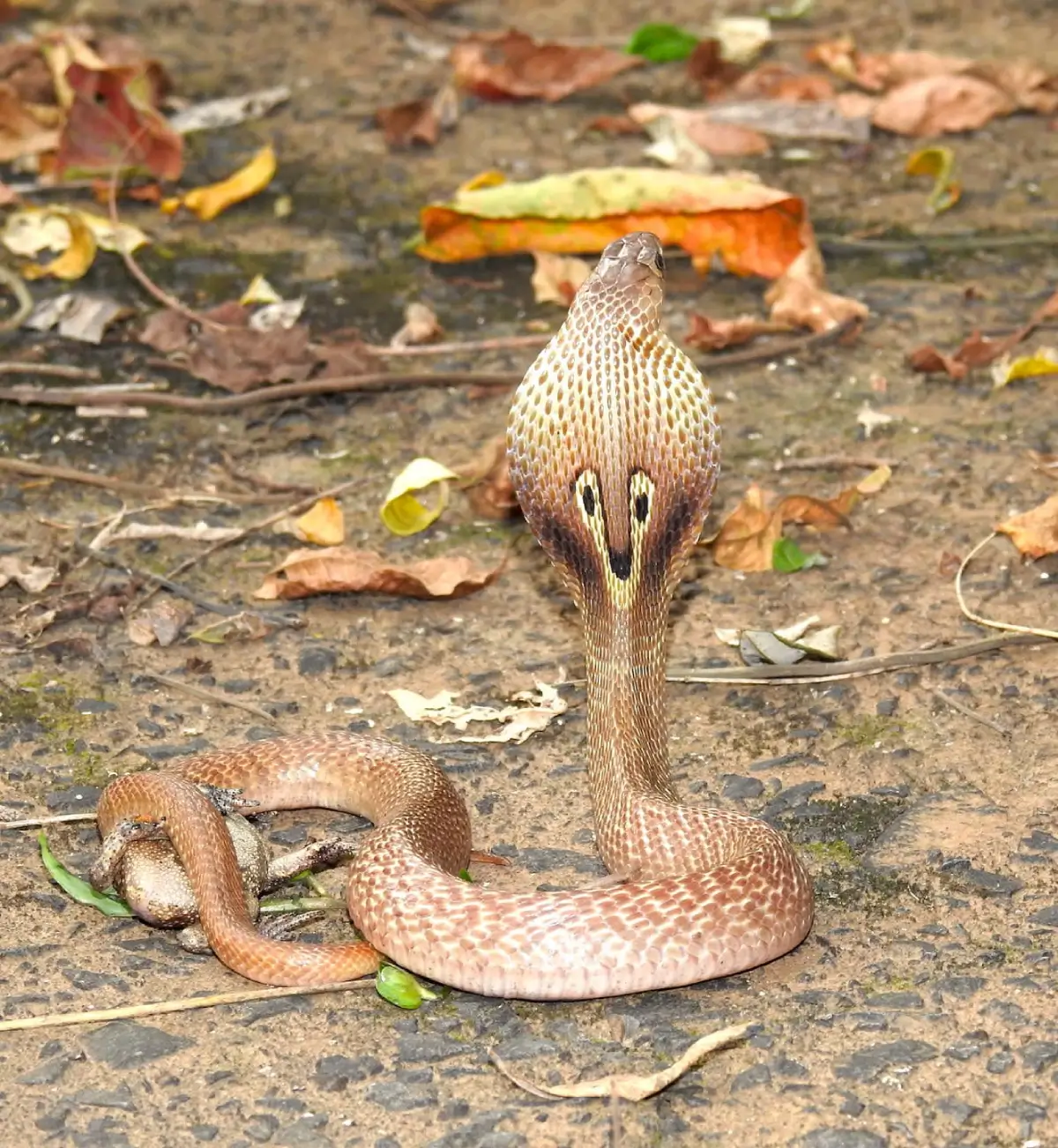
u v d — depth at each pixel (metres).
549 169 15.25
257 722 8.68
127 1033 6.54
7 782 8.16
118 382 12.02
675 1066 6.12
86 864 7.59
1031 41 17.88
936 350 11.97
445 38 18.44
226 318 12.54
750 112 16.11
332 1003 6.70
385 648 9.32
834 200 14.72
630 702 7.51
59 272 13.28
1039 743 8.30
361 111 16.59
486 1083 6.26
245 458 11.14
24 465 10.83
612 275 7.32
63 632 9.44
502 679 9.02
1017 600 9.53
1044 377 11.97
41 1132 6.07
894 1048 6.34
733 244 13.14
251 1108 6.16
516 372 12.04
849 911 7.17
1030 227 14.20
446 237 13.52
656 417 7.39
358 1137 6.01
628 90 17.03
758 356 12.23
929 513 10.41
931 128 16.00
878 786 8.04
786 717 8.63
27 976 6.88
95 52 16.58
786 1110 6.06
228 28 18.70
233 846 7.04
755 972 6.81
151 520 10.52
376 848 6.89
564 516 7.55
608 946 6.48
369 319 12.84
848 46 16.88
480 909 6.55
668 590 7.64
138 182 14.92
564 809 7.96
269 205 14.80
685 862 7.15
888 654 9.02
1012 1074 6.20
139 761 8.34
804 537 10.25
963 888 7.28
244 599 9.77
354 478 10.92
